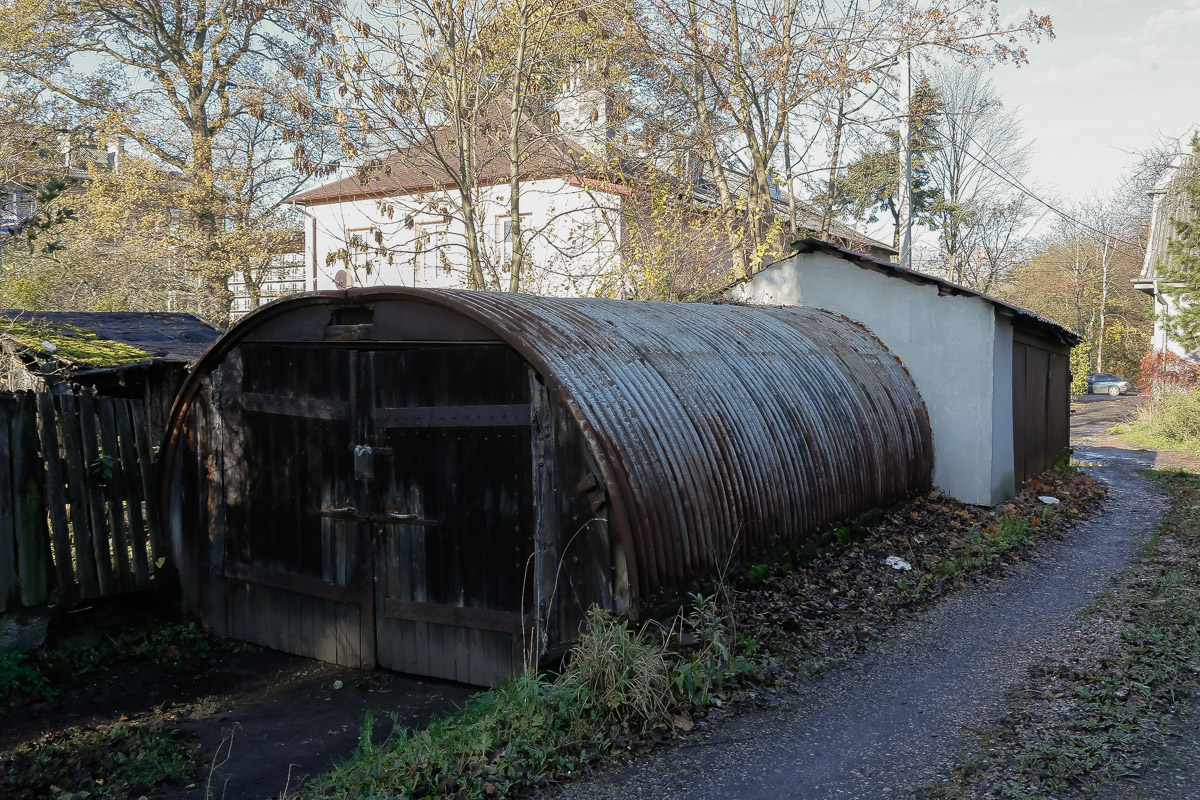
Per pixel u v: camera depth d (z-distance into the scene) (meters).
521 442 6.30
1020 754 4.66
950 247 41.47
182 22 24.56
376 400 6.88
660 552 6.04
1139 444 20.69
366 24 13.09
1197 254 24.66
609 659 5.30
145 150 24.73
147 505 8.09
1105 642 6.40
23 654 6.76
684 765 4.70
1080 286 53.09
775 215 17.33
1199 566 8.48
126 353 9.97
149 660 7.38
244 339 7.58
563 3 14.26
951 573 8.29
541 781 4.57
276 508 7.52
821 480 8.41
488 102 15.15
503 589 6.38
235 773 5.30
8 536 6.84
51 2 22.08
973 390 11.22
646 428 6.38
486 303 6.59
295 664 7.31
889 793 4.35
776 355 9.10
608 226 16.08
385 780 4.66
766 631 6.50
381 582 6.93
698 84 18.09
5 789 5.00
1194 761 4.49
